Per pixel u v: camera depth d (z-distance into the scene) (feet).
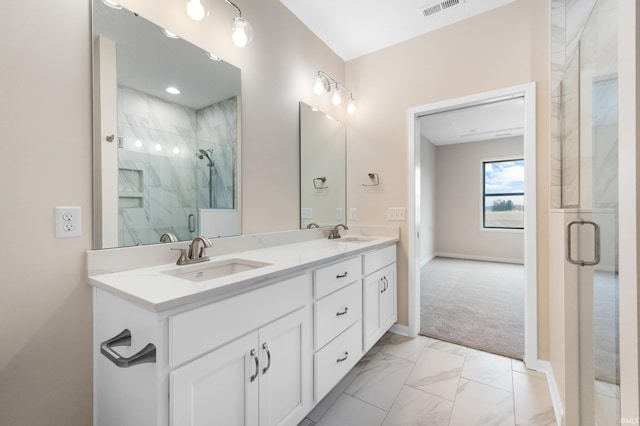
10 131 3.09
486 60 6.91
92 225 3.68
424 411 4.98
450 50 7.39
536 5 6.37
